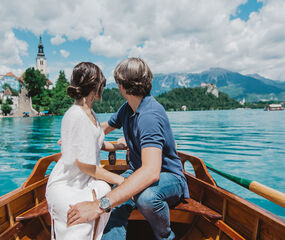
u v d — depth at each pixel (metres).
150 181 1.31
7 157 8.32
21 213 1.95
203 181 2.19
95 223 1.37
